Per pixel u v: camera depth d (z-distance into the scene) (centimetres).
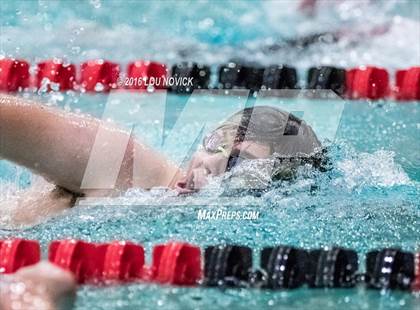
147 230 1105
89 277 988
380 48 1995
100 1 2206
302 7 2211
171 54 1950
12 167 1323
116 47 1948
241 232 1087
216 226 1113
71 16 2102
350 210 1166
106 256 1005
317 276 971
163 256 992
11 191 1268
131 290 952
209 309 891
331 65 1908
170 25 2108
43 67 1825
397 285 960
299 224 1119
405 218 1154
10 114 1113
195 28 2088
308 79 1869
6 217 1178
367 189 1252
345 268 980
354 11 2172
